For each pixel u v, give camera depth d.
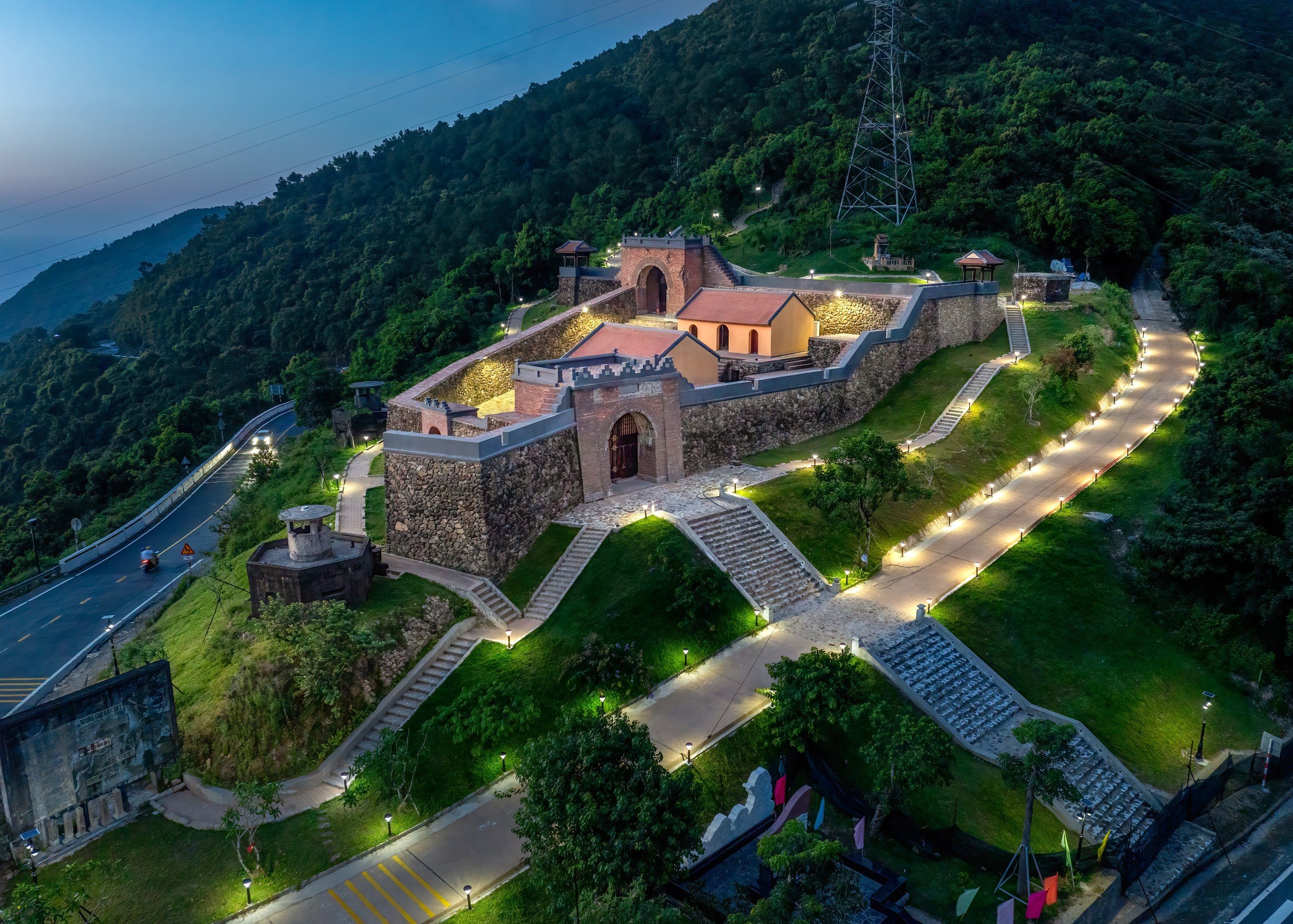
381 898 28.88
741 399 57.44
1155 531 49.28
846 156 106.06
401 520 47.56
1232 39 150.75
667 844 25.84
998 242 89.69
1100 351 70.25
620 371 51.56
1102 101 116.94
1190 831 35.66
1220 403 58.31
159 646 41.78
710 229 106.81
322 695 35.47
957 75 130.50
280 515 39.84
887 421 63.12
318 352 142.50
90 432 132.38
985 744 36.22
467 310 100.62
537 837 26.69
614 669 37.31
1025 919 28.48
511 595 44.03
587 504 50.53
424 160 191.50
